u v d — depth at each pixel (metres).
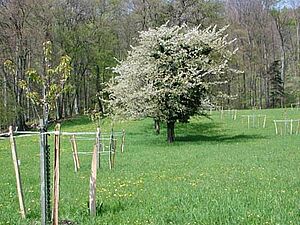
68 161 25.83
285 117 51.59
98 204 11.55
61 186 16.23
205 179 16.22
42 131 10.09
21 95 58.88
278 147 29.69
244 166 20.14
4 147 36.59
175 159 24.78
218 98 40.78
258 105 85.50
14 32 57.50
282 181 15.21
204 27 62.88
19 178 11.03
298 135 39.72
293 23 88.06
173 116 37.94
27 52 58.00
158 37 37.75
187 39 37.94
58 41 63.88
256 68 84.69
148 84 37.47
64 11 64.25
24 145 38.06
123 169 21.25
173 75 37.53
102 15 70.75
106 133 44.94
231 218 9.63
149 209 10.99
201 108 38.97
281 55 87.38
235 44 81.88
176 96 37.28
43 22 58.59
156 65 37.50
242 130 45.66
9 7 57.53
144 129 49.03
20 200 10.95
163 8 62.78
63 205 12.06
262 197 11.96
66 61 11.47
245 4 84.56
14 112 58.47
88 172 21.02
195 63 38.09
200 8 62.31
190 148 31.53
